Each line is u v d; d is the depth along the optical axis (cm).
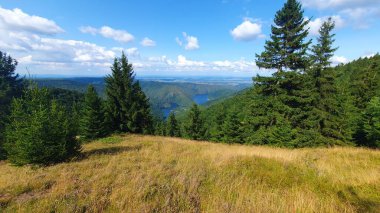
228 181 593
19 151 944
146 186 525
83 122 2544
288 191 521
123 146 1478
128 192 495
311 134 1900
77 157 1065
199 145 1603
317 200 463
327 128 2158
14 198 510
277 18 1902
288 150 1305
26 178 692
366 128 2123
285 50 1809
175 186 549
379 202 465
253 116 2066
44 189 585
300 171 714
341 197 499
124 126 2672
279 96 1888
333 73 2184
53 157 962
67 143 1037
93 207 428
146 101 2784
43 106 1016
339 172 708
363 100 2581
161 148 1352
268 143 1884
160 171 694
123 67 2622
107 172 693
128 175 653
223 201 448
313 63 2180
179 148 1357
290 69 1920
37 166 921
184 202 454
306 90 1884
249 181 602
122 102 2594
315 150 1259
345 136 2245
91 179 628
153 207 420
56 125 1001
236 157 885
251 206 419
